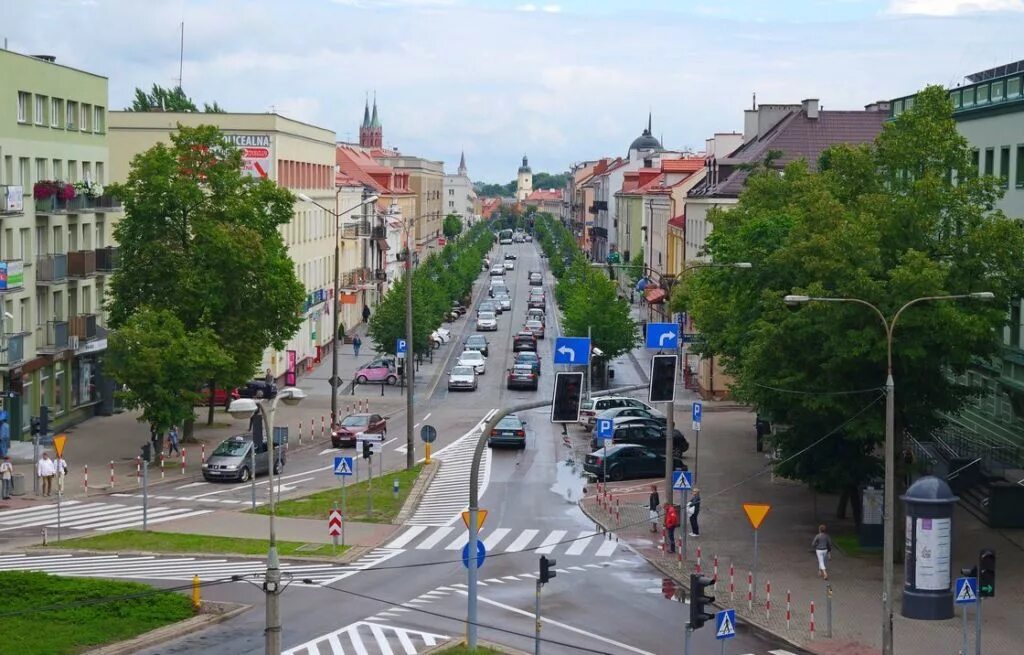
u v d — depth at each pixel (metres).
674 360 37.91
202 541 40.09
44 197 57.66
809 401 38.09
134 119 79.62
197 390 58.84
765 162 66.12
